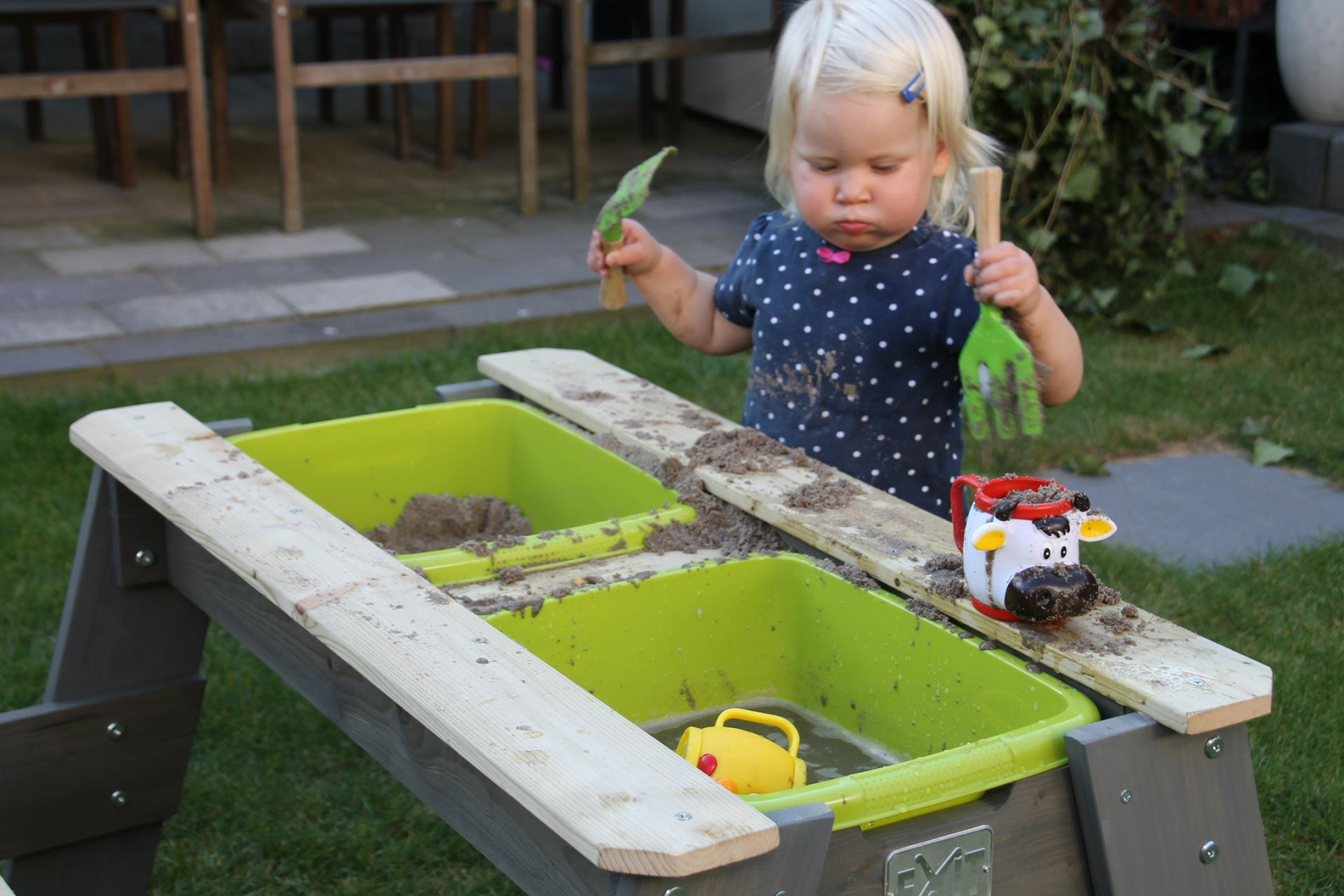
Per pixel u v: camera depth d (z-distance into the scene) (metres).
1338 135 5.11
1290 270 4.58
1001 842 1.08
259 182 5.61
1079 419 3.52
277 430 1.78
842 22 1.55
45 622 2.56
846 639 1.39
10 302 4.04
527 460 1.87
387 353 3.87
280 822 2.10
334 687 1.30
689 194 5.47
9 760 1.72
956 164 1.67
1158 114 4.16
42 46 7.46
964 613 1.25
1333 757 2.12
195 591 1.62
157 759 1.83
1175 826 1.10
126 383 3.57
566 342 3.91
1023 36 4.02
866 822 1.01
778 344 1.80
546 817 0.93
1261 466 3.32
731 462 1.59
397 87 6.01
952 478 1.81
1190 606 2.56
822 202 1.60
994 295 1.33
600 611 1.39
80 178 5.60
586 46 5.24
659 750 1.00
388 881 1.98
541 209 5.30
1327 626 2.51
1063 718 1.11
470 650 1.14
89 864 1.85
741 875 0.92
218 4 5.32
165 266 4.46
